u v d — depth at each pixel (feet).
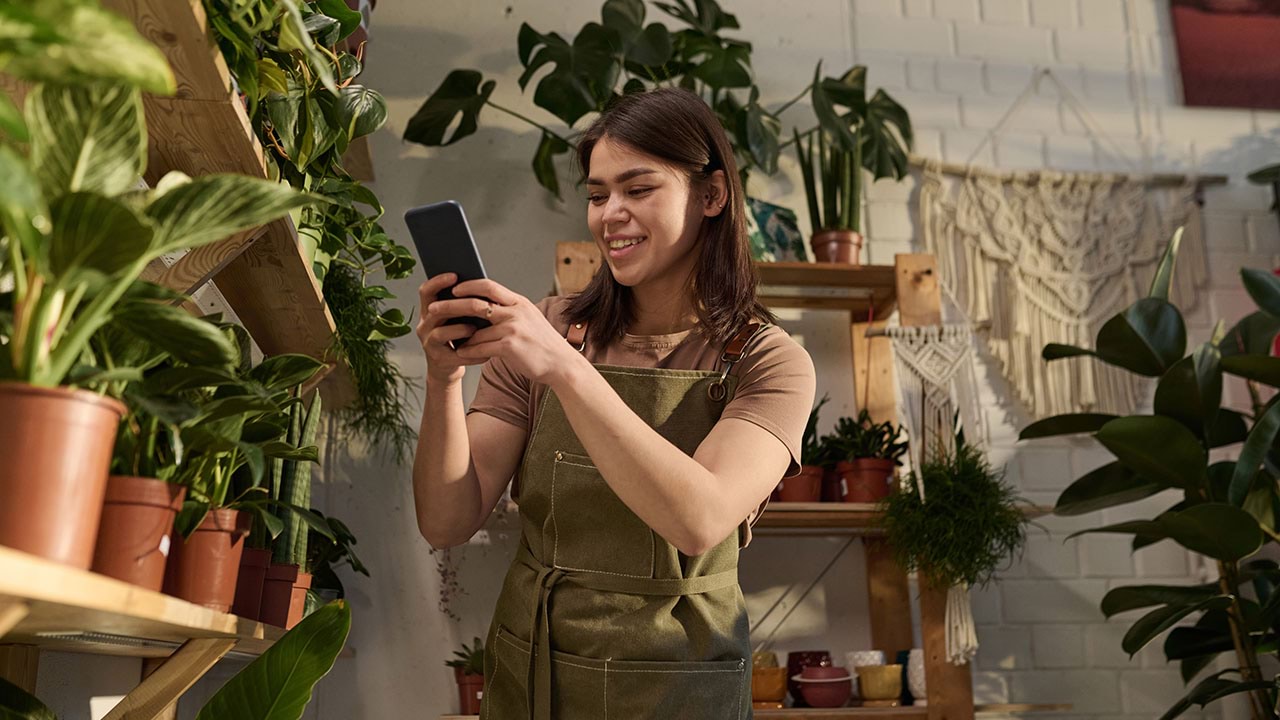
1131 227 10.94
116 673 5.77
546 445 4.59
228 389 3.45
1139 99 11.49
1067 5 11.59
